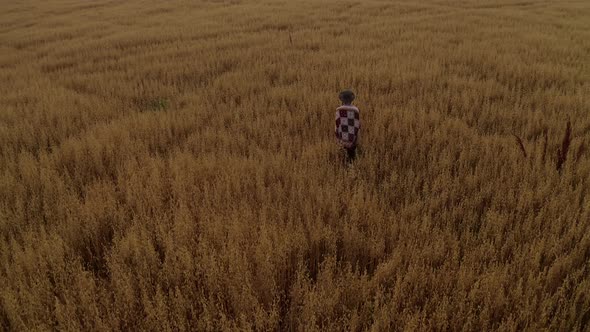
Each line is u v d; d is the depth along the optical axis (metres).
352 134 5.14
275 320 2.77
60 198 4.39
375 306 2.78
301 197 4.28
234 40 15.33
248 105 7.77
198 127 6.90
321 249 3.67
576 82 9.09
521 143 5.07
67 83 10.56
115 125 6.68
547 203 4.04
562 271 3.20
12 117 7.43
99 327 2.72
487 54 11.44
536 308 2.91
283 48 13.51
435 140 5.85
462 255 3.61
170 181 4.73
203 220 3.87
